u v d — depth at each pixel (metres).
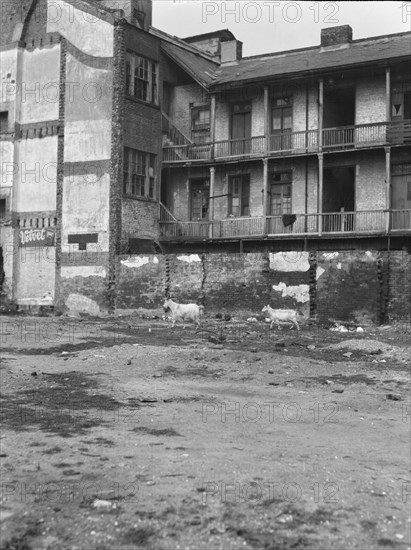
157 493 5.36
